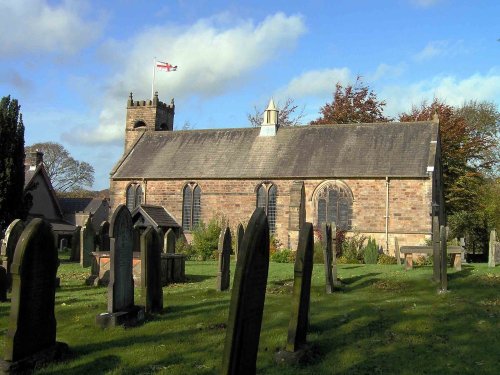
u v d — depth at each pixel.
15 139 33.88
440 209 37.78
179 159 41.50
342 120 55.53
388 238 34.19
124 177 41.41
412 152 35.53
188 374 7.47
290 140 40.06
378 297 14.39
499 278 17.64
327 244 15.47
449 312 11.91
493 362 8.08
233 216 38.34
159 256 12.12
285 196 37.06
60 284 17.77
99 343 9.08
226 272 16.38
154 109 47.19
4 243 15.64
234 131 42.78
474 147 48.06
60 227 53.12
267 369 7.71
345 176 35.41
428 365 7.94
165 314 11.78
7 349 7.48
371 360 8.20
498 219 43.91
